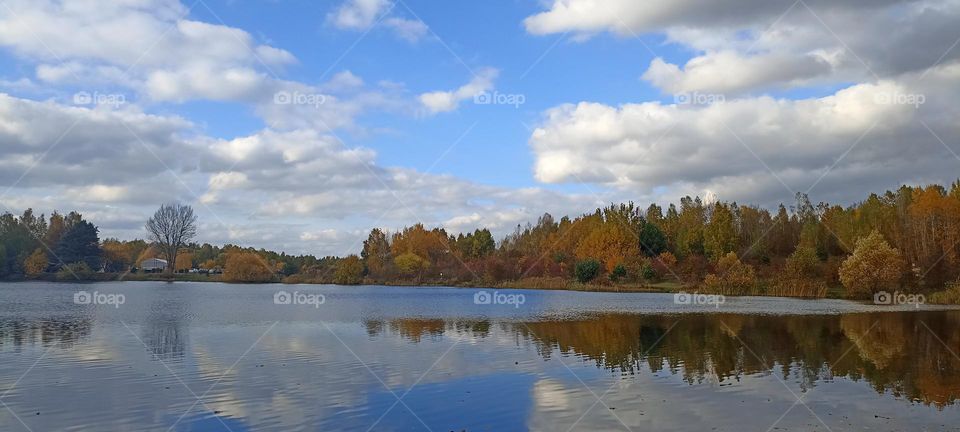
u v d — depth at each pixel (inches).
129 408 607.8
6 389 686.5
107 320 1446.9
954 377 761.0
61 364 837.2
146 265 5017.2
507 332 1234.0
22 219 4771.2
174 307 1904.5
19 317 1518.2
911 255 2819.9
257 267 4527.6
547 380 746.2
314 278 4411.9
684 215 4618.6
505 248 4793.3
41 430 538.0
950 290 2209.6
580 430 542.6
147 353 934.4
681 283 3383.4
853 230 3331.7
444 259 4591.5
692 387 708.0
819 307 1969.7
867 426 553.6
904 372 794.2
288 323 1395.2
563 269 3794.3
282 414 589.3
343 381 734.5
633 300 2395.4
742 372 796.0
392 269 4274.1
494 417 582.9
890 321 1465.3
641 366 837.8
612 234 3745.1
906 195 3853.3
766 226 4116.6
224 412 595.5
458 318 1550.2
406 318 1546.5
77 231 4534.9
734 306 2033.7
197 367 818.8
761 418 579.2
